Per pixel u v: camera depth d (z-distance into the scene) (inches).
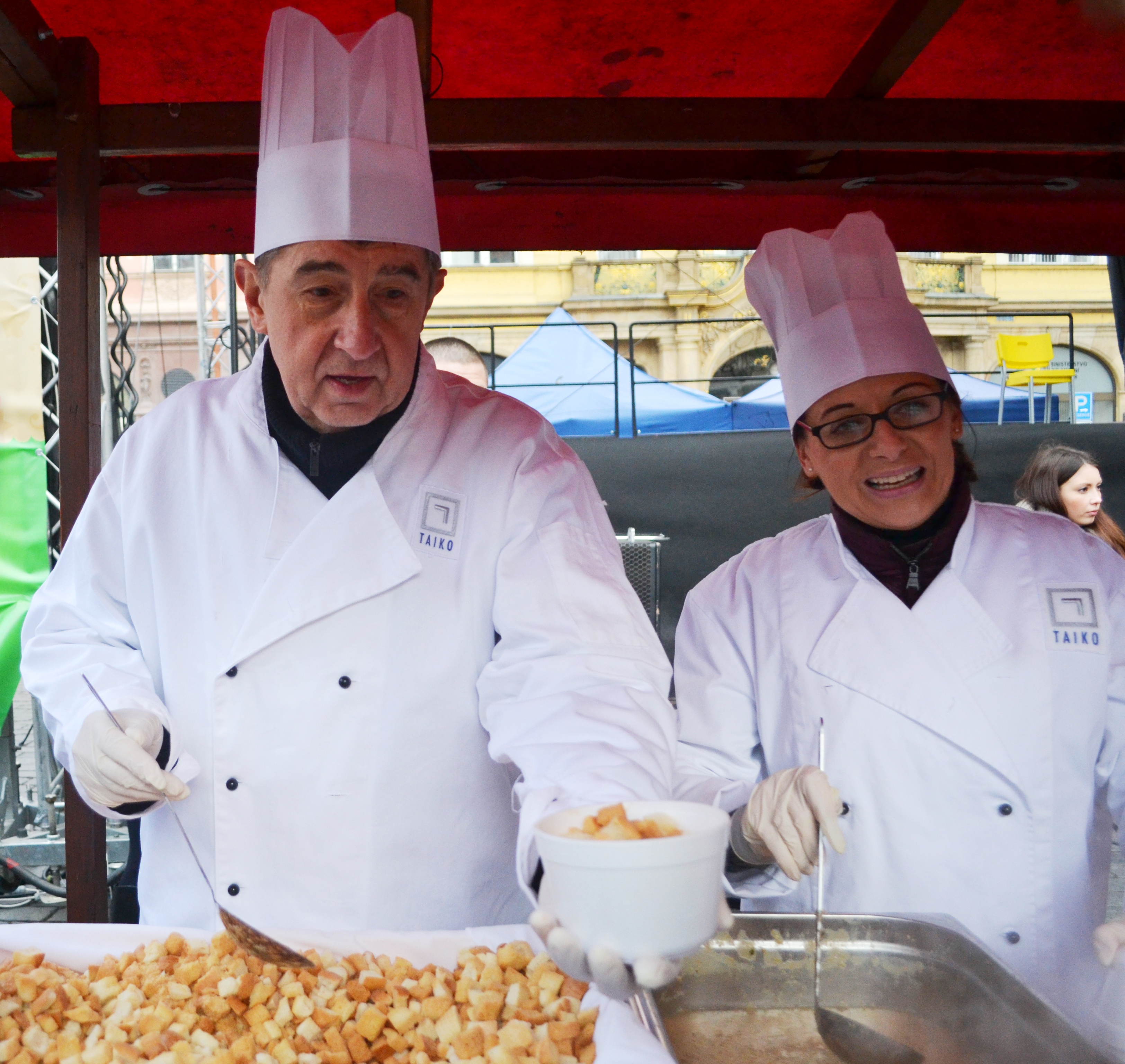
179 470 62.5
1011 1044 44.8
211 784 58.0
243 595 58.9
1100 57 95.7
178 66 97.0
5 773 181.6
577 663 49.9
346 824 56.3
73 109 89.3
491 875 59.1
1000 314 306.8
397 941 47.8
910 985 49.8
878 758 64.7
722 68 98.2
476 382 213.2
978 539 68.3
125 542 62.8
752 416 381.7
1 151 108.3
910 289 773.9
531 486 59.6
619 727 45.1
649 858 29.2
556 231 114.2
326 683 56.6
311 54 54.9
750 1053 45.6
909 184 108.2
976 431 211.5
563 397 389.1
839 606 68.7
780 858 51.1
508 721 50.1
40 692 58.6
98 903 90.0
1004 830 62.9
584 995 43.1
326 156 52.9
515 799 49.4
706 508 206.2
